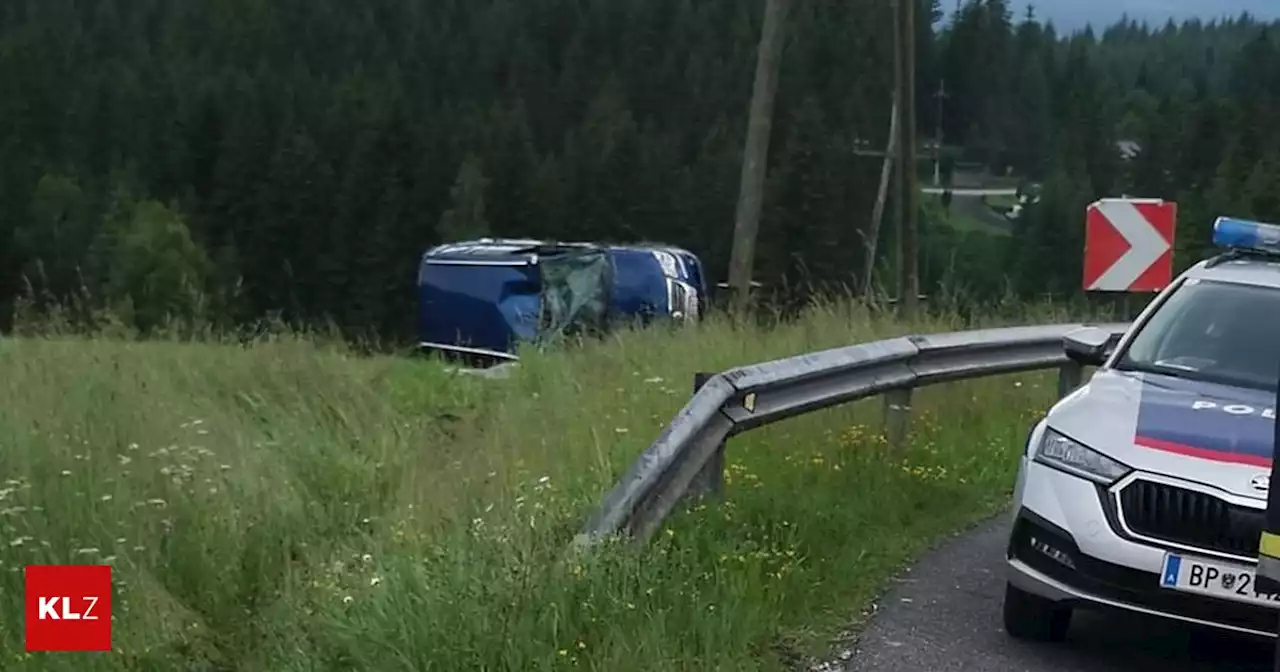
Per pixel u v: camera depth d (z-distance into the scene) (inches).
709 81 2795.3
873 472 355.9
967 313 622.8
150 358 468.1
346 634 227.6
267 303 2277.3
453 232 2294.5
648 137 2559.1
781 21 682.2
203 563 276.1
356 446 384.2
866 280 855.7
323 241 2311.8
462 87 2962.6
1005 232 1872.5
